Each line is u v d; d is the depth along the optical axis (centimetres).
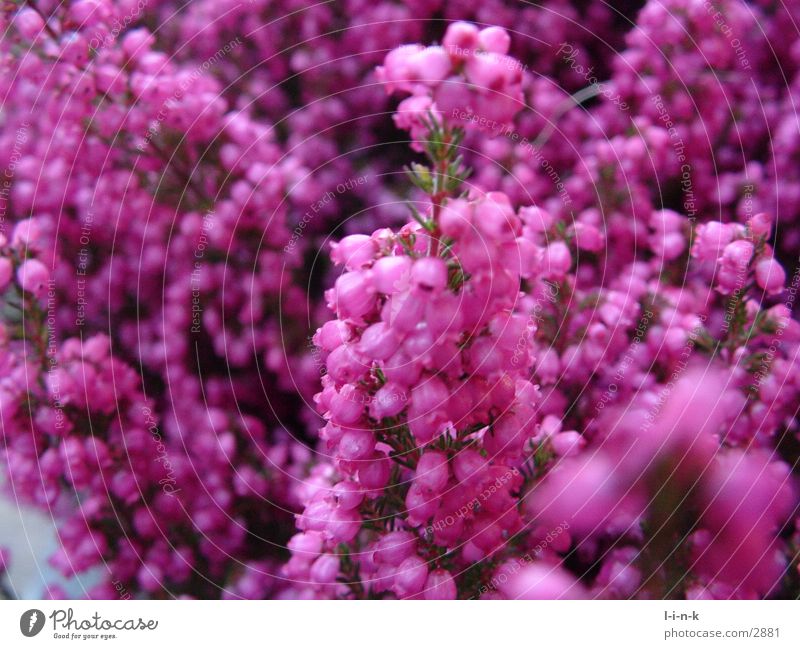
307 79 31
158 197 30
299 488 29
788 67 30
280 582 29
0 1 30
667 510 27
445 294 24
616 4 31
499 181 29
